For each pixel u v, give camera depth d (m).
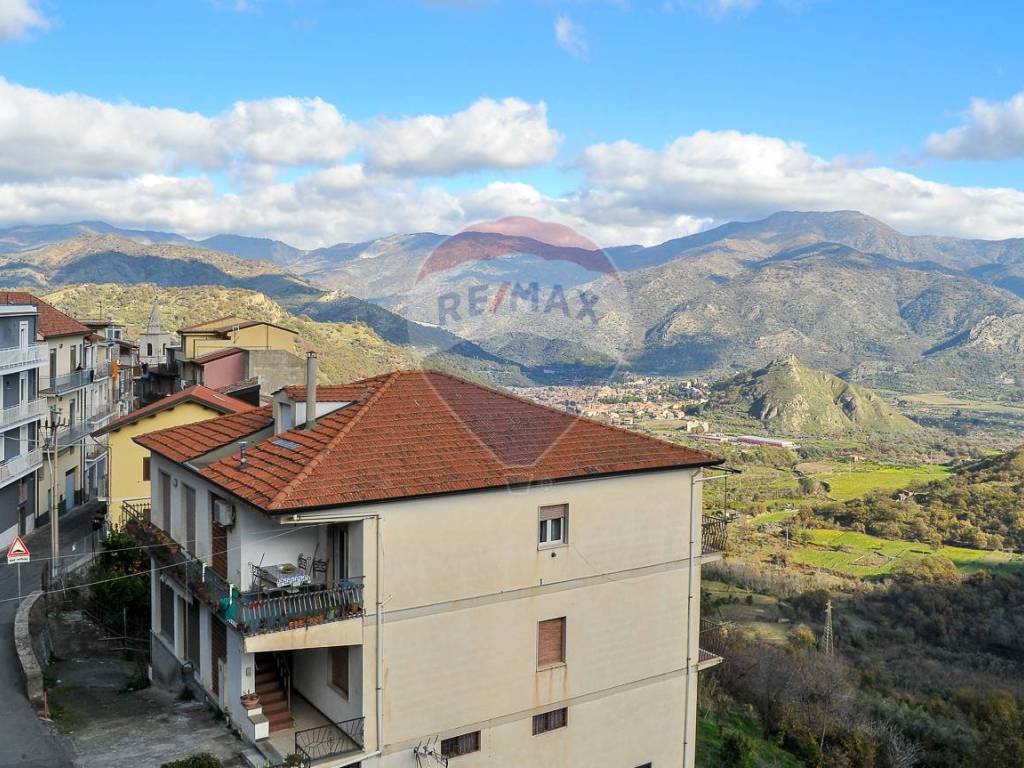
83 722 16.83
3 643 21.44
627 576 18.31
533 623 16.83
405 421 17.14
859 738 30.50
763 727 30.61
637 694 18.62
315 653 16.59
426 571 15.31
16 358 32.91
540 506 16.78
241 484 15.47
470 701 15.98
